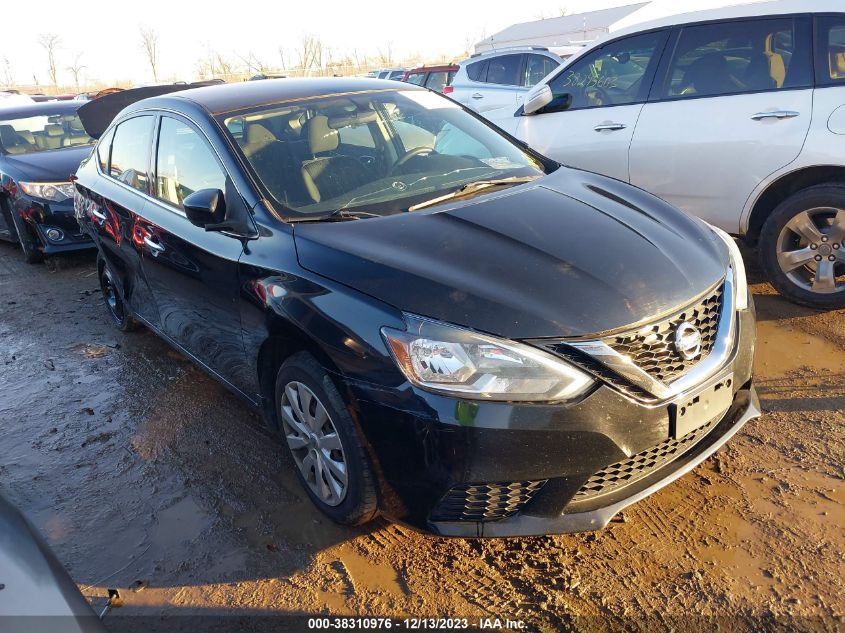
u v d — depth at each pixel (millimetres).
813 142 4133
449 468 2238
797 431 3143
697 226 3018
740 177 4449
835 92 4102
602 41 5223
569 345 2229
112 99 7453
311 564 2631
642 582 2398
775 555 2457
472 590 2438
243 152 3234
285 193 3090
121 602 2521
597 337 2248
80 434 3740
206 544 2791
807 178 4305
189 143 3525
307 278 2615
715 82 4586
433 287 2361
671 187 4785
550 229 2736
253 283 2857
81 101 8727
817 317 4238
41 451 3604
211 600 2502
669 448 2428
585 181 3400
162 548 2793
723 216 4617
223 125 3373
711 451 2551
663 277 2471
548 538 2650
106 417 3902
